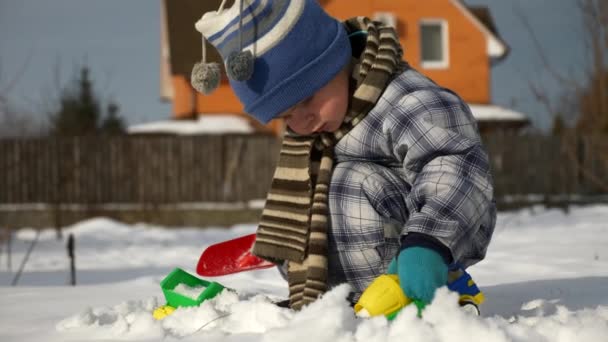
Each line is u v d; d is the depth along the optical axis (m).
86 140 15.41
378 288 1.70
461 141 1.86
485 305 2.30
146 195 15.45
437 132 1.88
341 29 1.99
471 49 18.73
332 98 1.97
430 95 1.96
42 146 15.32
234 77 1.86
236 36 1.94
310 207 2.05
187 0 18.23
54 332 2.06
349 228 1.99
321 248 1.97
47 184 15.33
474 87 18.77
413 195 1.83
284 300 2.26
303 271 2.06
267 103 1.92
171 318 1.93
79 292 3.11
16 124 15.88
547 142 15.06
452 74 18.69
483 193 1.82
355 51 2.13
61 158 15.31
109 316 2.18
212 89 2.00
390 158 2.03
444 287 1.55
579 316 1.78
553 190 15.03
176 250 8.50
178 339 1.78
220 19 1.98
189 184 15.50
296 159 2.13
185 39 17.73
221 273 2.28
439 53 18.70
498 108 18.61
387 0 18.27
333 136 2.05
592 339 1.58
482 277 3.42
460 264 1.90
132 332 1.90
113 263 7.29
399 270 1.64
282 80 1.90
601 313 1.89
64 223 15.09
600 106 9.12
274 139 15.55
